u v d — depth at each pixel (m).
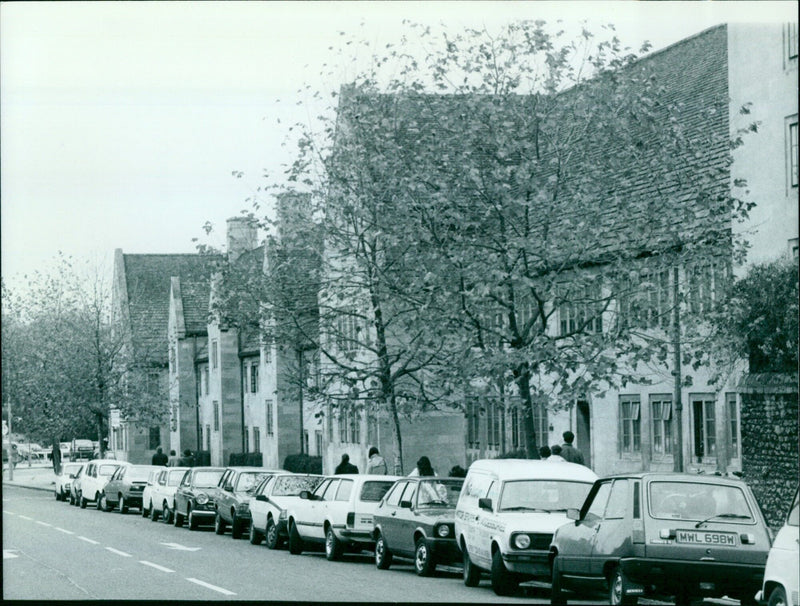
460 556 23.28
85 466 57.47
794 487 27.88
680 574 16.17
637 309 26.06
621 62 27.20
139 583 21.92
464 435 48.44
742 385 29.17
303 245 32.53
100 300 71.62
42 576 23.39
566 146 27.22
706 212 29.33
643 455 37.22
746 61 32.22
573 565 17.89
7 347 71.62
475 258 26.30
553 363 25.88
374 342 33.34
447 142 27.16
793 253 30.27
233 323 33.75
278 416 66.69
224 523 36.97
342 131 31.98
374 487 27.33
